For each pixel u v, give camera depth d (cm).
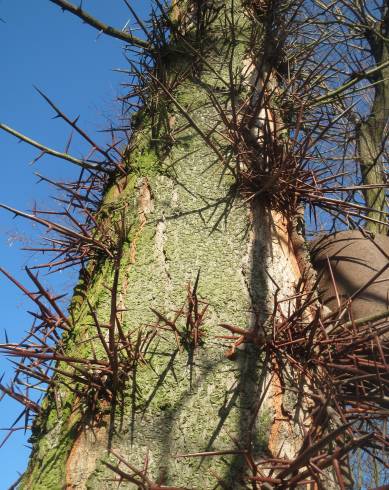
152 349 92
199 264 103
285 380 93
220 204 111
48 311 105
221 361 92
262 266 106
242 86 128
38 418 96
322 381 95
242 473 83
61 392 93
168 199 112
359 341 97
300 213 121
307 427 90
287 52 151
